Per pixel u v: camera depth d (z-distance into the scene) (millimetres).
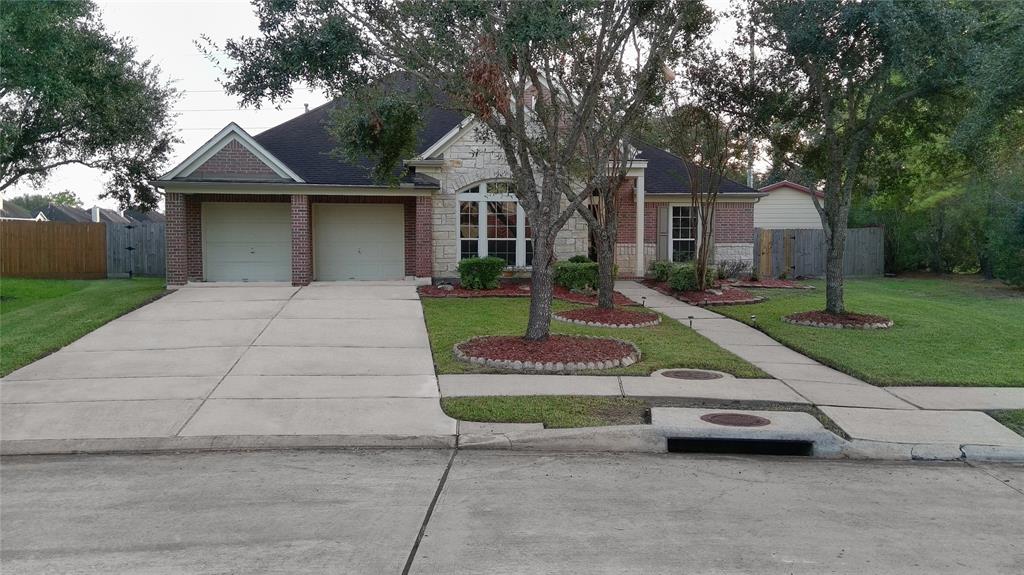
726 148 16844
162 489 5938
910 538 5020
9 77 15406
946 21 11195
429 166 19234
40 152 18984
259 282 19281
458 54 9359
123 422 7770
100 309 14555
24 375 9734
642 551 4703
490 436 7379
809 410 8391
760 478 6406
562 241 19938
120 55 17812
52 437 7285
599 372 10117
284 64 9172
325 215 20000
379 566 4449
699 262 18328
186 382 9445
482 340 11539
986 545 4922
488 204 19609
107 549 4699
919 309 16219
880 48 12430
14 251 23156
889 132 14766
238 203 19453
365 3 9523
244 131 18000
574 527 5121
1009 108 11547
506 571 4383
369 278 20219
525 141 10648
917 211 26141
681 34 13164
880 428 7730
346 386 9312
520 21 8836
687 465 6793
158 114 20641
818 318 14250
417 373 10031
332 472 6422
